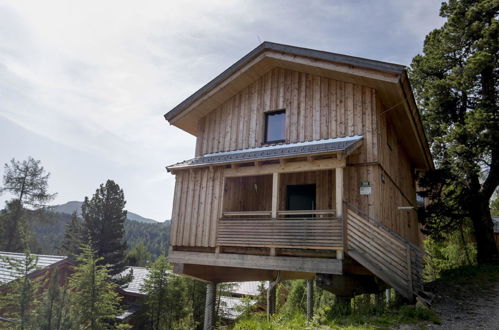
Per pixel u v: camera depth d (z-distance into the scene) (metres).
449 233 16.66
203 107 13.47
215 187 11.40
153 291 21.05
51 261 16.72
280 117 12.52
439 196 15.81
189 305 21.84
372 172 9.99
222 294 23.36
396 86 10.08
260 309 21.62
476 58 13.80
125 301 24.94
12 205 38.53
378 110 10.87
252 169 10.75
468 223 16.73
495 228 20.30
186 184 12.09
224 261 10.53
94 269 14.69
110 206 32.97
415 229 17.56
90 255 15.47
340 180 9.25
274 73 12.84
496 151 14.48
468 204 15.13
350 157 10.42
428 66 16.83
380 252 8.65
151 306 20.84
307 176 12.10
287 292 23.47
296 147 10.80
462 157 13.66
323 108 11.49
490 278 11.52
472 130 13.26
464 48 16.06
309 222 9.30
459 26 15.66
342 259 8.73
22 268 13.57
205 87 12.99
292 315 8.77
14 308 13.45
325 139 11.05
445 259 19.16
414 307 7.93
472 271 12.54
